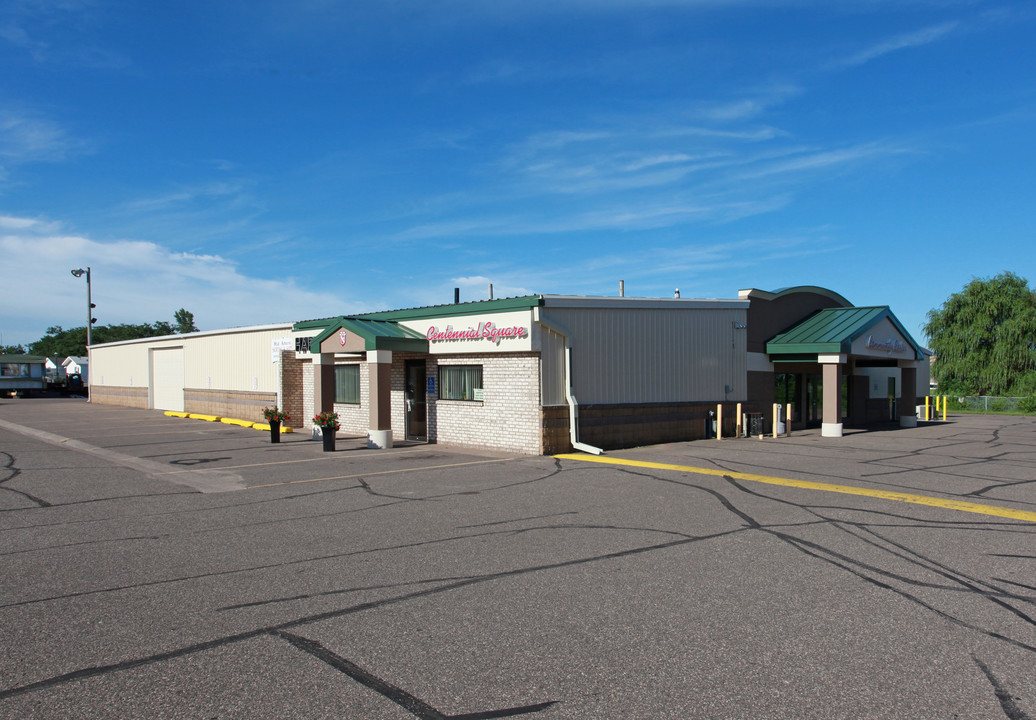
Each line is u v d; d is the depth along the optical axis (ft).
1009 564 22.86
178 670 15.23
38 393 207.21
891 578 21.42
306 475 44.45
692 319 65.00
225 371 95.91
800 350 70.44
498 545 25.68
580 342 56.65
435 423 63.21
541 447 53.72
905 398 86.12
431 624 17.84
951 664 15.28
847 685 14.29
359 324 62.90
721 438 66.44
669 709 13.34
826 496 35.22
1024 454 54.03
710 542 25.88
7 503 35.53
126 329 349.41
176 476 44.68
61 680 14.78
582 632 17.21
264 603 19.56
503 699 13.80
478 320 58.18
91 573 22.76
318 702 13.71
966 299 148.87
